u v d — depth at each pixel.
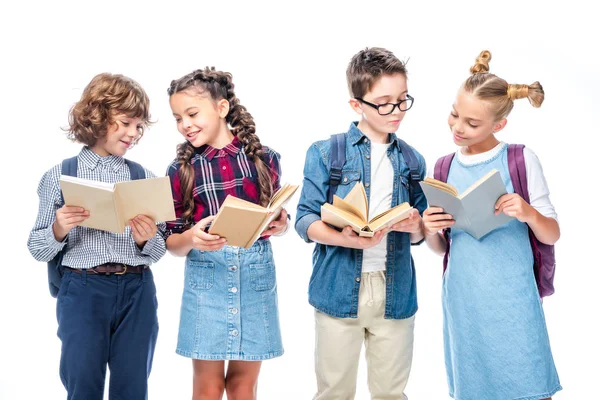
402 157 3.02
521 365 2.78
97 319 2.80
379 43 4.26
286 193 2.65
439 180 2.88
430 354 4.07
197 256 2.91
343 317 2.95
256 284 2.91
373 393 3.08
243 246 2.69
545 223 2.77
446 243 3.01
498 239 2.83
